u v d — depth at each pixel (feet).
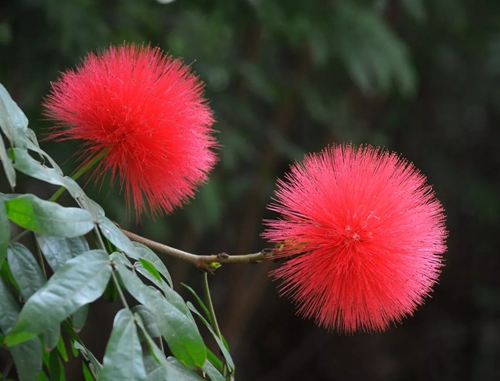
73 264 4.69
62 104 6.17
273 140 17.67
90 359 5.66
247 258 6.15
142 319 4.99
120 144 6.09
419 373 30.42
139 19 15.08
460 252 30.32
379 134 21.18
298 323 31.12
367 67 17.21
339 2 15.30
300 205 6.12
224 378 5.77
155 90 6.06
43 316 4.33
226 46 17.52
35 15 12.90
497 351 29.81
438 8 20.63
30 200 4.70
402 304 6.12
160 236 14.65
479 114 27.78
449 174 26.91
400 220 6.04
